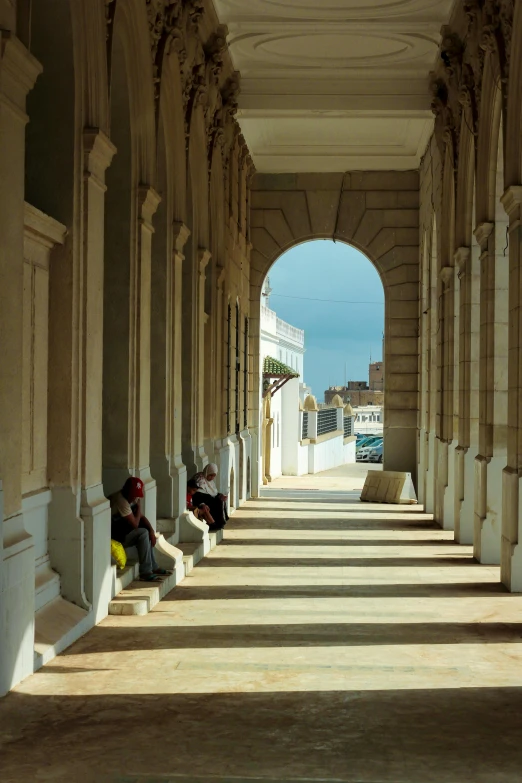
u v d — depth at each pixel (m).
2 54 6.48
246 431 25.41
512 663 7.98
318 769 5.41
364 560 14.21
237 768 5.41
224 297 20.12
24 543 7.02
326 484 36.16
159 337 13.50
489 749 5.80
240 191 23.84
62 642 8.09
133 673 7.48
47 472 8.73
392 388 26.03
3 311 6.75
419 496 24.41
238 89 19.45
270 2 16.16
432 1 15.98
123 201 11.20
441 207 19.17
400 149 24.69
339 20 16.83
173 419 14.02
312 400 47.91
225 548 15.45
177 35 12.74
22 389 7.78
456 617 9.95
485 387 14.05
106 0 9.57
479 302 15.23
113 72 10.75
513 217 11.59
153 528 12.07
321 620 9.73
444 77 18.48
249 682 7.29
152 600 10.21
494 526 13.85
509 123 11.76
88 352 8.98
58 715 6.36
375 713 6.52
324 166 25.88
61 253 8.70
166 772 5.33
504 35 12.18
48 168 8.67
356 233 26.25
